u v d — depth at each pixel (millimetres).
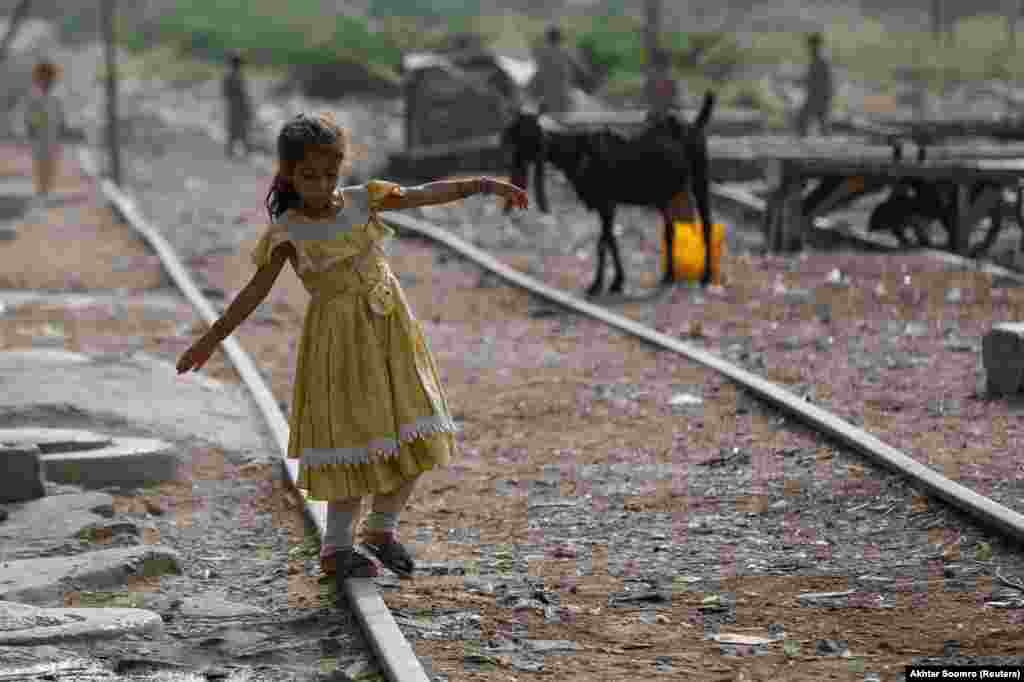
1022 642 12062
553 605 13523
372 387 13156
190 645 12688
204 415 20938
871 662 11836
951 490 15758
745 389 22141
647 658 12125
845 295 31000
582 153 32781
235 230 46594
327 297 13312
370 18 162625
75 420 19812
